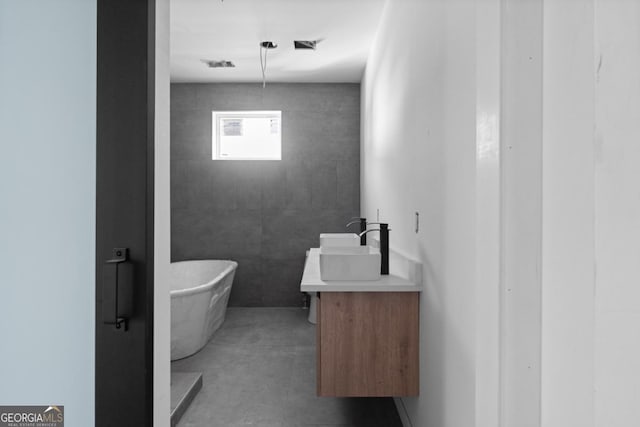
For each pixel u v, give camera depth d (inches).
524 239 34.7
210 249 180.7
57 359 43.3
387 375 72.6
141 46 41.6
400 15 90.4
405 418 83.9
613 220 28.0
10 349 43.8
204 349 131.3
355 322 72.3
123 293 41.8
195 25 124.3
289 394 100.3
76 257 43.0
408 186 83.4
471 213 48.5
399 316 72.6
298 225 180.9
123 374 41.8
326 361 72.3
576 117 30.3
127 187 41.8
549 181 33.9
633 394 28.2
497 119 35.7
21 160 43.6
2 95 43.6
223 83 180.1
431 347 65.6
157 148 45.5
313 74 169.8
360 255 74.7
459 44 52.5
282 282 181.0
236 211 180.7
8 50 43.5
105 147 41.9
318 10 114.6
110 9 42.0
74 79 42.9
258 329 151.2
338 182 180.7
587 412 29.5
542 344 34.8
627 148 28.0
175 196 180.2
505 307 35.4
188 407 93.5
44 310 43.4
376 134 128.9
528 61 34.5
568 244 31.4
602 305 28.1
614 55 27.7
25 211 43.6
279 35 131.1
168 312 48.9
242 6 111.8
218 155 184.2
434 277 64.1
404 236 87.4
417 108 75.3
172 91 179.8
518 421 34.9
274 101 180.5
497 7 35.6
